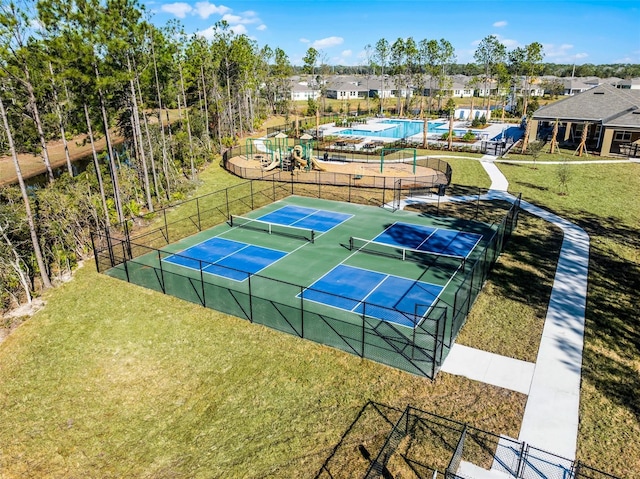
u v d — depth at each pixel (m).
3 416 13.82
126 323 17.78
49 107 31.20
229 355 15.45
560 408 12.39
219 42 52.84
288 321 16.92
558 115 48.66
